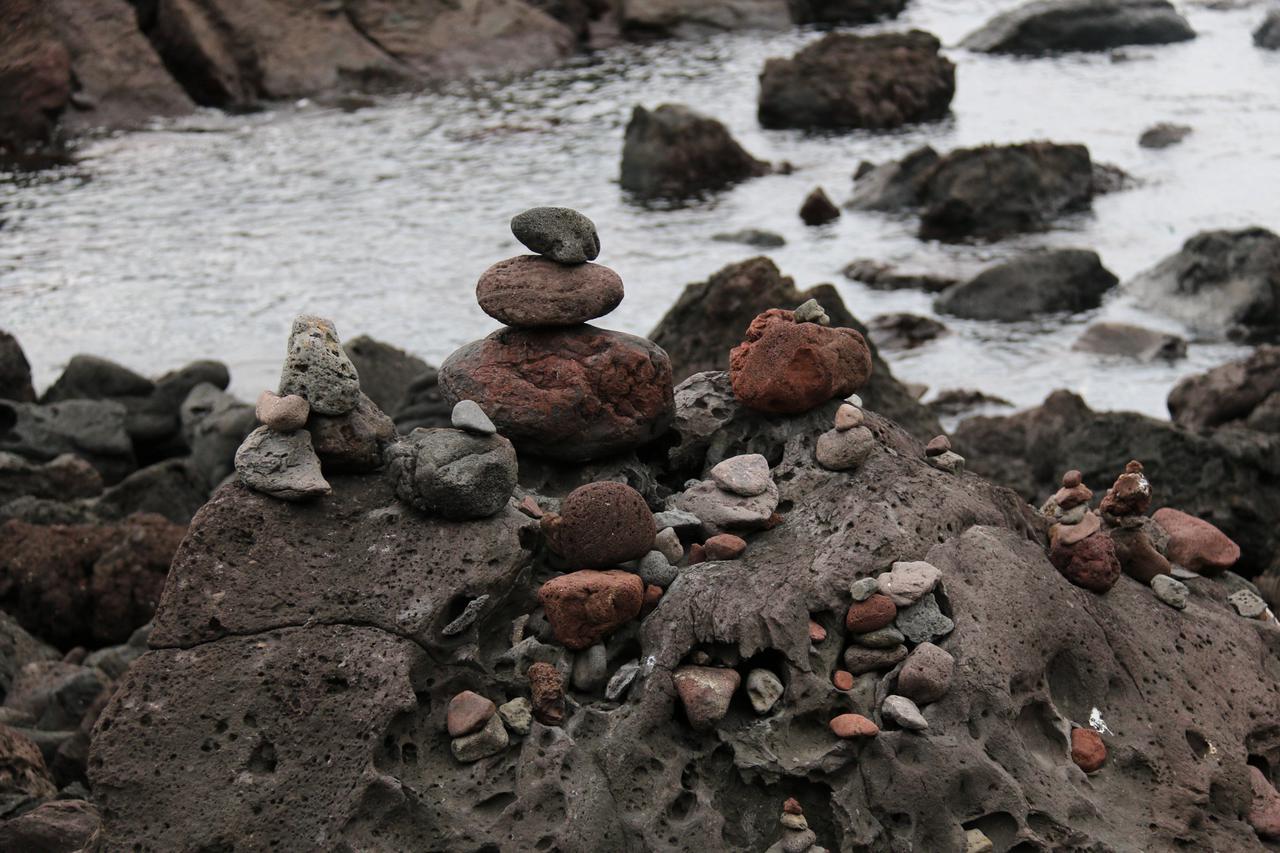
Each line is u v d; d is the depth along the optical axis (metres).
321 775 5.06
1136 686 5.88
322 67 34.88
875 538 5.84
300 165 28.56
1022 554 6.01
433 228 24.31
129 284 22.00
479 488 5.50
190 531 5.42
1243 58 35.72
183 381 16.56
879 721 5.46
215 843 4.95
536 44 37.62
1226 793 5.66
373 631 5.31
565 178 27.20
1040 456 13.74
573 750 5.30
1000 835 5.33
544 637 5.63
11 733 7.74
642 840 5.18
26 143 30.38
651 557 5.82
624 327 19.31
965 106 32.47
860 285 21.31
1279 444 11.74
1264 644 6.45
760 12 40.91
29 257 23.38
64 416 15.40
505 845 5.08
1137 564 6.45
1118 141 28.64
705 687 5.40
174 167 28.64
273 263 22.73
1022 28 37.69
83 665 9.80
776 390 6.41
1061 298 20.00
